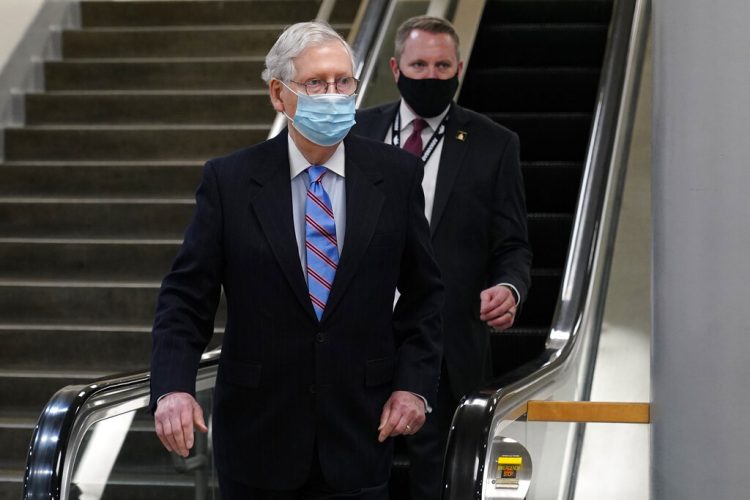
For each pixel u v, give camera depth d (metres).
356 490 6.33
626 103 14.38
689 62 6.37
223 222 6.33
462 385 8.95
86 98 18.11
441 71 9.02
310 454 6.29
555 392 8.92
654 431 6.77
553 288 13.60
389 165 6.56
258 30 19.36
